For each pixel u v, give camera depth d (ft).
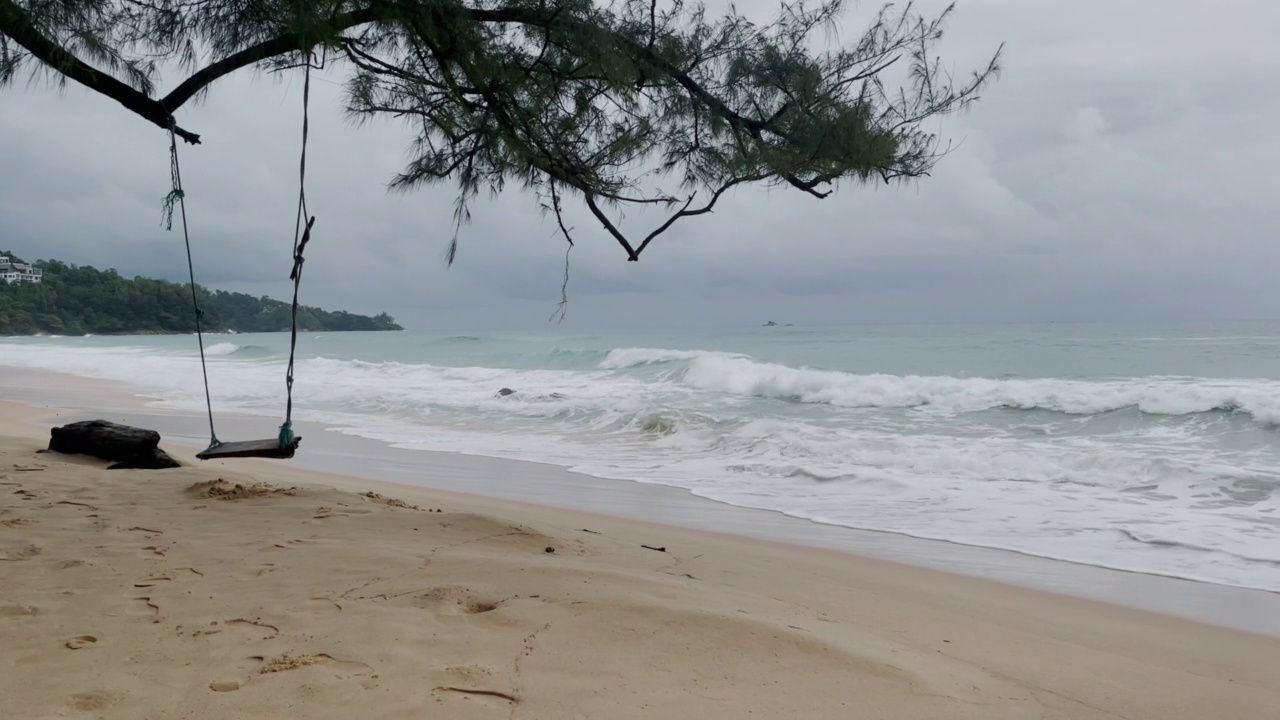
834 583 18.44
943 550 23.41
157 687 9.26
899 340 135.54
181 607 12.10
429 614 11.90
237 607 12.14
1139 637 15.93
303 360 117.91
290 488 22.52
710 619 12.04
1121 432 44.62
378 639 10.85
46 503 20.04
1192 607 18.21
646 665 10.45
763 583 17.43
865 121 14.58
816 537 24.93
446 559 15.06
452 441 46.75
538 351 127.34
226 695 9.09
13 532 16.84
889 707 9.91
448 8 13.44
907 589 18.74
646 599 12.93
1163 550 23.39
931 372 82.43
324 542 16.31
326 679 9.53
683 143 15.97
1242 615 17.60
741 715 9.28
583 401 61.93
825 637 12.12
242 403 66.39
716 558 20.06
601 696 9.46
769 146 15.26
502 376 88.17
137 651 10.33
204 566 14.43
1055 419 48.75
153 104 14.05
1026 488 32.04
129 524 17.81
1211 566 21.74
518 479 35.06
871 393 59.26
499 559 15.17
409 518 18.79
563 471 37.17
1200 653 14.99
